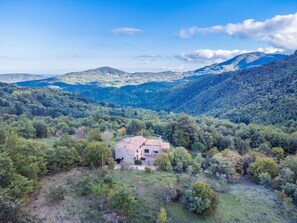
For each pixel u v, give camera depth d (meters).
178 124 102.31
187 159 73.12
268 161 74.25
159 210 49.00
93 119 137.88
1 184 41.34
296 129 114.31
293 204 59.00
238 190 64.94
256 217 53.09
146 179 59.19
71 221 42.09
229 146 99.62
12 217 31.19
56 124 122.44
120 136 106.75
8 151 48.31
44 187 49.88
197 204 49.75
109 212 45.44
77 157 60.28
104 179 53.88
